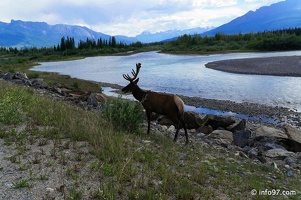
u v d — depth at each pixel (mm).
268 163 10773
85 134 8766
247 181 7652
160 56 109375
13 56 161750
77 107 15242
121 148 7699
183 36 148500
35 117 10180
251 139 14453
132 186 5781
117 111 10883
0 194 5090
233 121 16828
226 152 11258
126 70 64125
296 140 13969
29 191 5293
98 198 5293
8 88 14852
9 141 7777
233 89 34938
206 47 123938
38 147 7570
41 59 131000
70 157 7086
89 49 163375
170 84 40688
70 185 5668
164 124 15969
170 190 5996
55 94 20578
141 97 11312
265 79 40594
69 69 73438
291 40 103188
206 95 32344
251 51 104812
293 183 8477
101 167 6480
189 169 7750
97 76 54531
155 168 7145
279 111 24359
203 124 16094
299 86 34594
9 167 6199
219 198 6164
